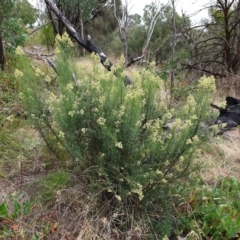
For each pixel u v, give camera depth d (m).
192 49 7.84
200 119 2.59
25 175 3.08
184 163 2.50
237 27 8.55
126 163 2.45
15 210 2.53
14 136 3.47
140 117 2.52
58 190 2.63
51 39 10.72
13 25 5.82
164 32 11.09
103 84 2.54
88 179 2.66
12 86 4.73
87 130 2.46
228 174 3.44
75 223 2.51
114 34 17.00
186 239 2.52
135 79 2.71
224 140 4.41
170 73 5.86
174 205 2.75
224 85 7.08
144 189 2.51
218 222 2.60
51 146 2.74
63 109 2.43
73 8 10.12
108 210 2.59
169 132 2.70
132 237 2.46
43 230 2.44
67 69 2.65
